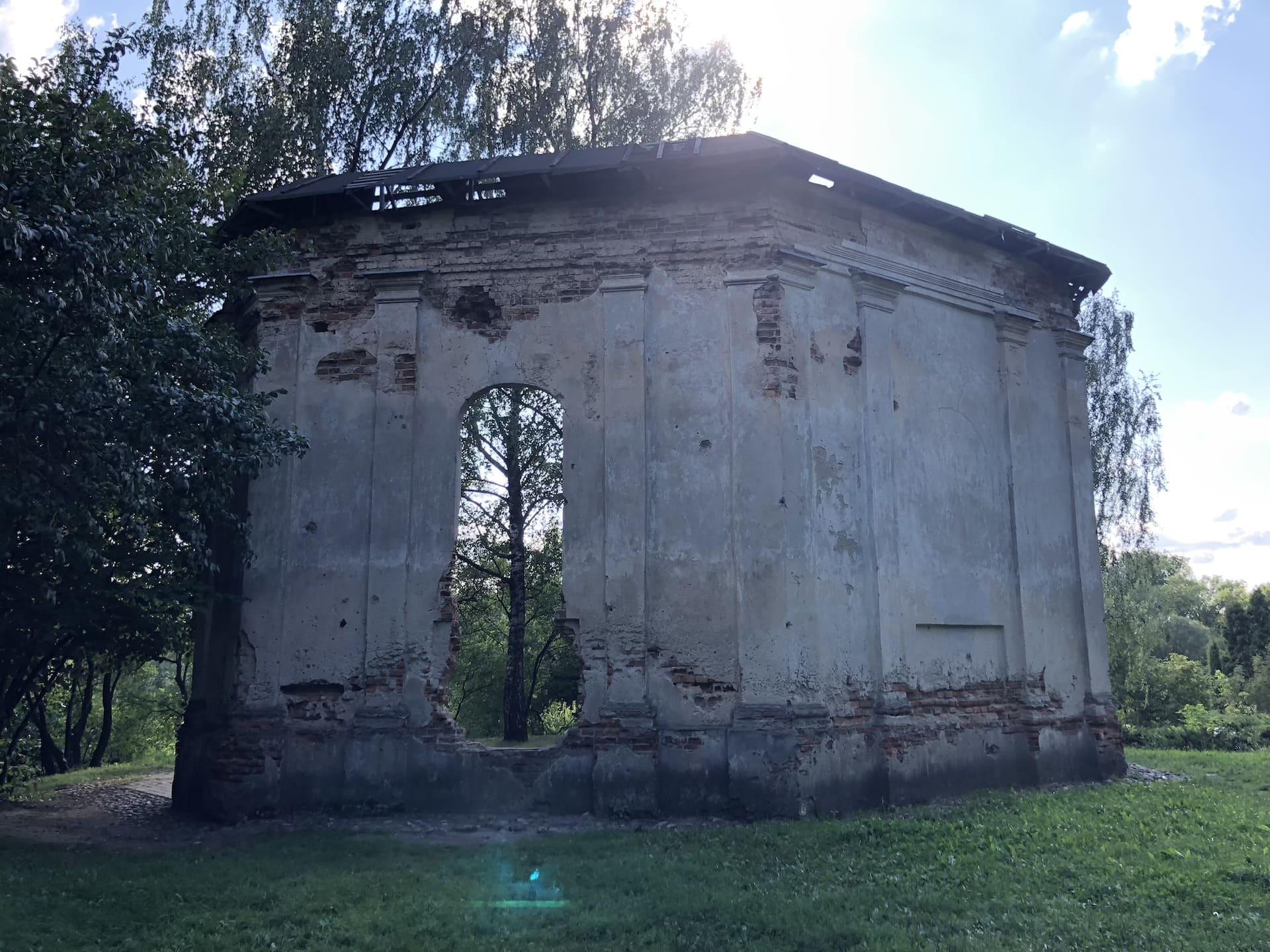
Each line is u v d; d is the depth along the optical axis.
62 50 11.05
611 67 20.69
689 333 10.81
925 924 6.07
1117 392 24.69
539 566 24.27
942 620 11.67
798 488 10.45
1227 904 6.41
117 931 6.16
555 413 21.62
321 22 19.03
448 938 5.91
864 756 10.49
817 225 11.40
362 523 10.98
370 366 11.32
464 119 20.11
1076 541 13.57
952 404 12.49
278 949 5.80
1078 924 5.98
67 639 11.38
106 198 8.41
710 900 6.55
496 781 10.20
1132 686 28.78
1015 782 12.15
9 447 8.10
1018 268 13.74
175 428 8.98
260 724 10.59
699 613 10.23
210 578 11.80
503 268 11.30
